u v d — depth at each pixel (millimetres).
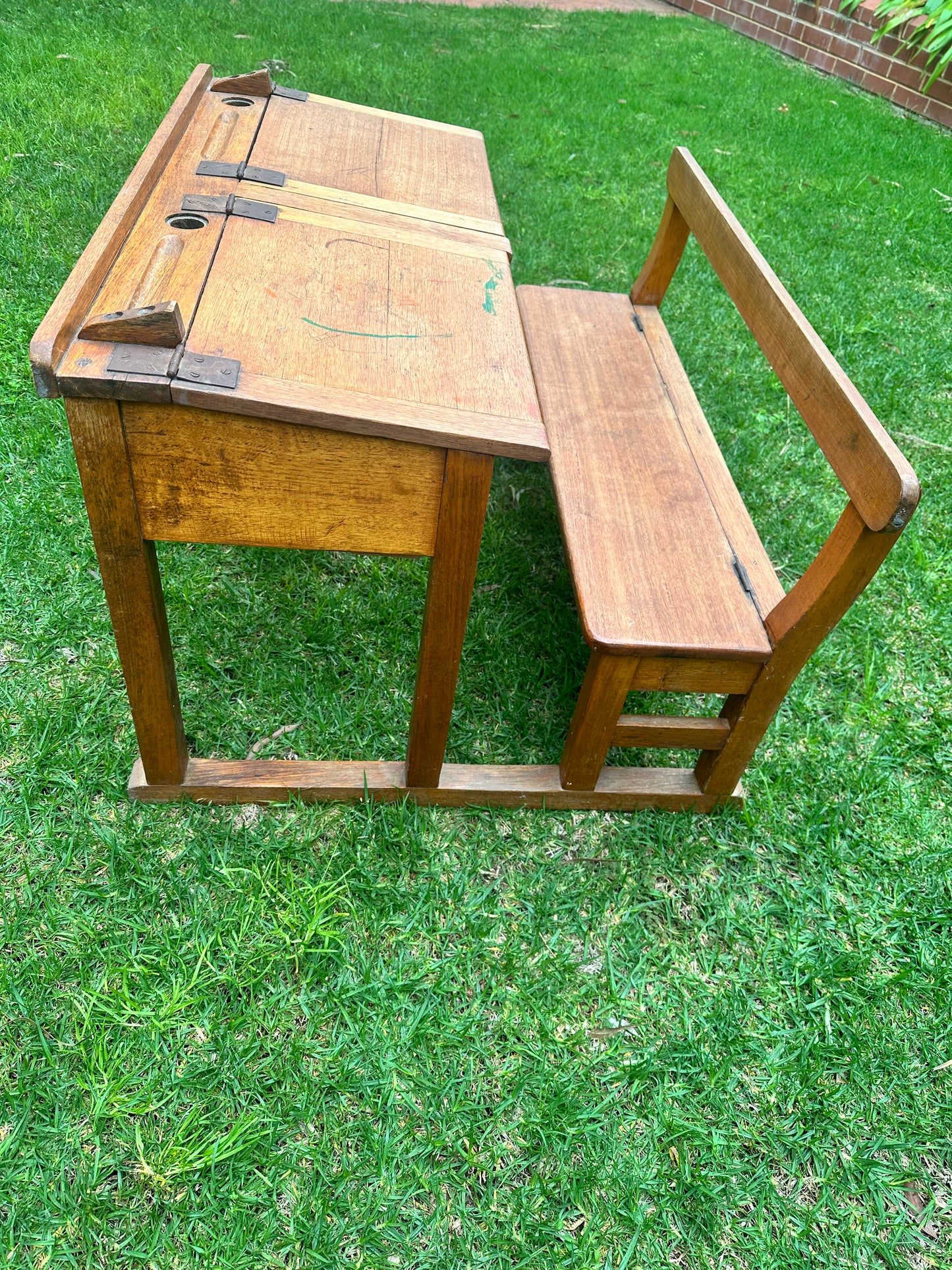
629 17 7961
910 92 6691
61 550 2496
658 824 2113
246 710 2209
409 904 1877
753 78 6898
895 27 6625
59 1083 1558
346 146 2297
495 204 2207
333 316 1603
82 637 2303
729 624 1813
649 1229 1499
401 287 1740
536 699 2369
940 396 3787
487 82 5844
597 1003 1795
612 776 2129
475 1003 1742
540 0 8227
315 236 1812
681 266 4305
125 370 1331
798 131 6047
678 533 2002
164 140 1977
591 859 2035
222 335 1466
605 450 2201
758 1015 1813
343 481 1525
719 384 3604
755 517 3047
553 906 1921
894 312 4277
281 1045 1651
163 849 1912
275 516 1564
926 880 2092
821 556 1704
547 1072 1666
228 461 1475
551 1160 1566
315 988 1741
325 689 2266
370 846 1963
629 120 5758
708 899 1997
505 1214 1496
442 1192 1506
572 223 4465
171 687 1821
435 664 1798
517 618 2562
